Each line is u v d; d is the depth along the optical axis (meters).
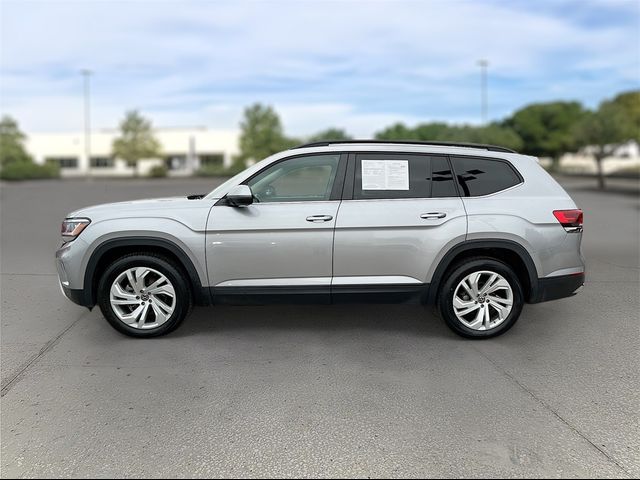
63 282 4.80
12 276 7.40
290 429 3.25
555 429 3.23
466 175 4.82
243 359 4.37
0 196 22.84
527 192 4.81
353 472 2.82
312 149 4.84
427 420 3.35
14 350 4.57
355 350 4.57
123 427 3.27
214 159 65.19
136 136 60.69
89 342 4.77
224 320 5.41
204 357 4.41
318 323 5.32
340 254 4.64
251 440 3.13
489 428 3.25
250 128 59.47
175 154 65.38
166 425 3.30
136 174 62.22
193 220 4.65
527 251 4.69
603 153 28.33
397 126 56.84
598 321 5.36
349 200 4.70
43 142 65.81
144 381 3.94
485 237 4.64
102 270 4.88
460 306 4.76
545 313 5.63
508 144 38.41
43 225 13.00
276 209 4.65
